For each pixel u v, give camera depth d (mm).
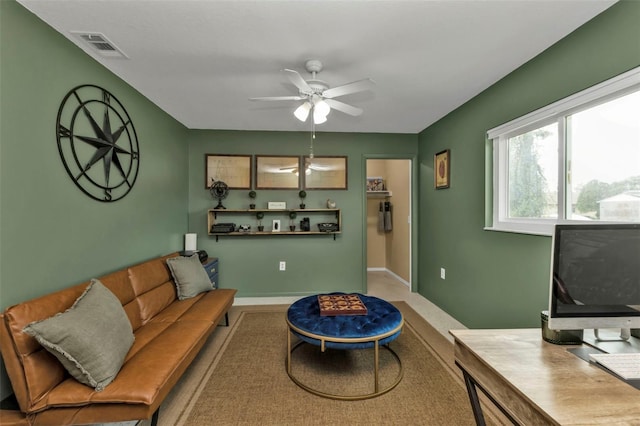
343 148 4254
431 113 3410
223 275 4121
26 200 1581
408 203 4691
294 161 4188
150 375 1447
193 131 4047
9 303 1486
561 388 950
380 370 2197
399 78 2479
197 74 2391
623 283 1171
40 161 1669
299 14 1657
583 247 1165
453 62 2211
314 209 4133
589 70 1723
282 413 1728
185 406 1784
